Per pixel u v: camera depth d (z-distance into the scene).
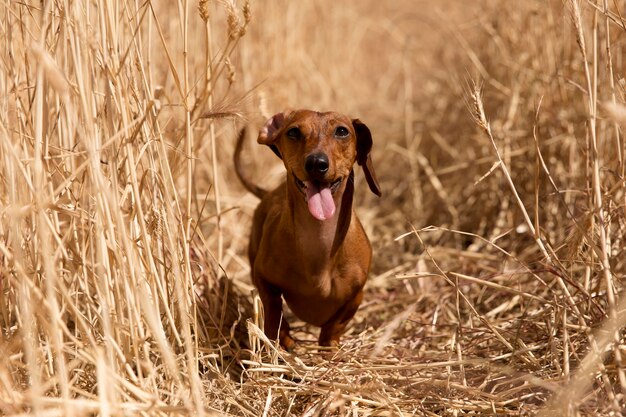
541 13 7.76
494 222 7.96
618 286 5.42
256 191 6.66
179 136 5.84
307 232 5.22
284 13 9.42
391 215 8.58
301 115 5.29
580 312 5.08
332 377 4.95
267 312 5.55
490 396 4.65
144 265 4.84
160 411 4.13
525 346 5.14
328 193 5.03
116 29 4.79
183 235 5.03
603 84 6.44
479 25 9.02
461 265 7.17
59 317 4.07
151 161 5.03
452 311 6.54
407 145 9.39
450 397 4.84
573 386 4.26
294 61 9.64
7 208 4.35
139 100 5.03
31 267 4.77
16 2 4.86
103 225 4.52
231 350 5.40
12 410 3.90
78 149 5.46
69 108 4.50
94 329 4.73
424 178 9.05
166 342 4.64
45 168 4.75
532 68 7.96
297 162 5.10
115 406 3.82
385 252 7.87
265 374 5.10
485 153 8.05
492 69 8.65
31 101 4.95
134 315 4.61
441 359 5.46
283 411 4.85
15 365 4.43
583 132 7.20
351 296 5.58
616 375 4.61
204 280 6.15
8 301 4.97
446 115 9.27
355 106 10.87
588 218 5.25
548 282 6.29
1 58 4.73
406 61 10.84
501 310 6.23
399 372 5.17
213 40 8.16
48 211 4.82
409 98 9.91
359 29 11.59
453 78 8.83
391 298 6.87
